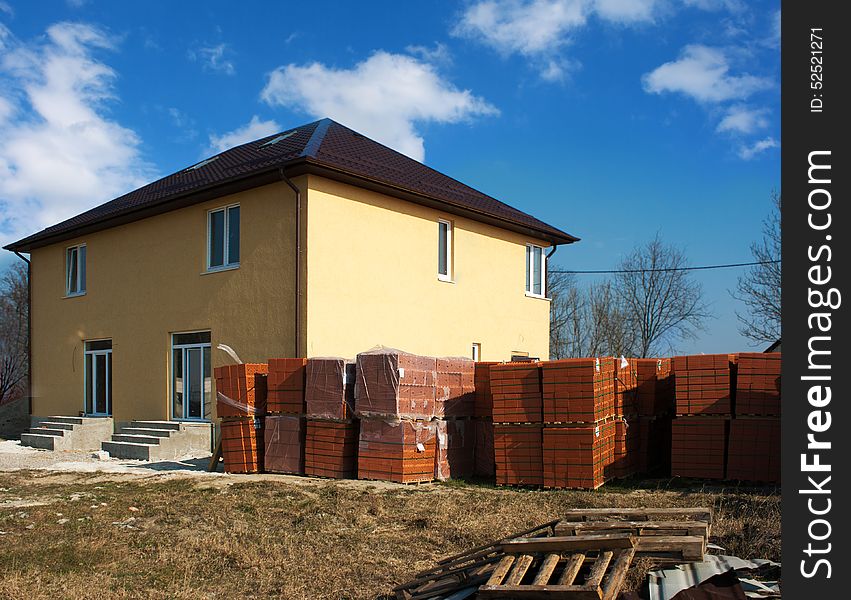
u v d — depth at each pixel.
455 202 17.52
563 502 9.72
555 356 39.84
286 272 14.84
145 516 9.09
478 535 7.92
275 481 11.80
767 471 10.96
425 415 11.99
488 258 19.56
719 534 7.21
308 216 14.54
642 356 37.44
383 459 11.73
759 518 8.00
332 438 12.26
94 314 19.88
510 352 20.16
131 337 18.53
